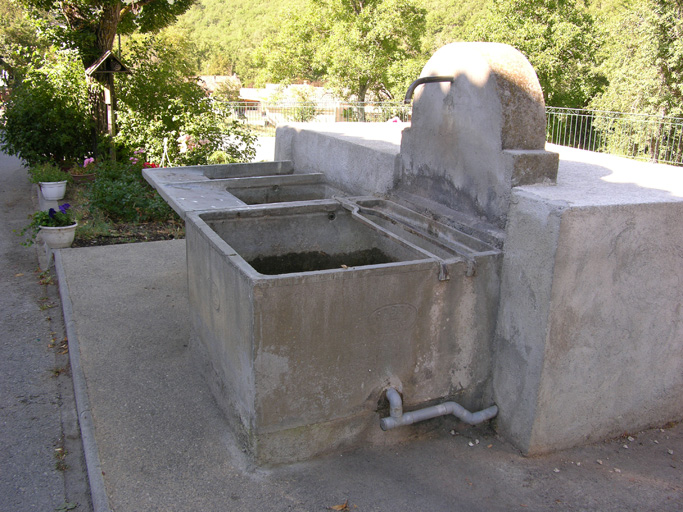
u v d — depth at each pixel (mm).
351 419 3080
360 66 24422
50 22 11867
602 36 21312
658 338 3246
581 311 2941
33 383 4012
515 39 20594
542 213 2824
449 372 3238
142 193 8562
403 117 19328
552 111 16250
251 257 3992
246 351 2859
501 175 3178
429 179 3854
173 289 5531
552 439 3164
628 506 2795
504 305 3180
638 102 17969
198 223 3598
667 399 3453
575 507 2777
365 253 4312
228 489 2814
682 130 14195
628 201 2879
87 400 3613
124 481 2867
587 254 2840
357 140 5016
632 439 3365
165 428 3332
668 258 3072
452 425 3375
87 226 7539
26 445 3328
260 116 19766
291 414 2924
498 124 3143
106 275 5855
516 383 3152
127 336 4527
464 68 3357
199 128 10891
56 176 9250
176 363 4117
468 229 3381
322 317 2824
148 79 11461
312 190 5324
